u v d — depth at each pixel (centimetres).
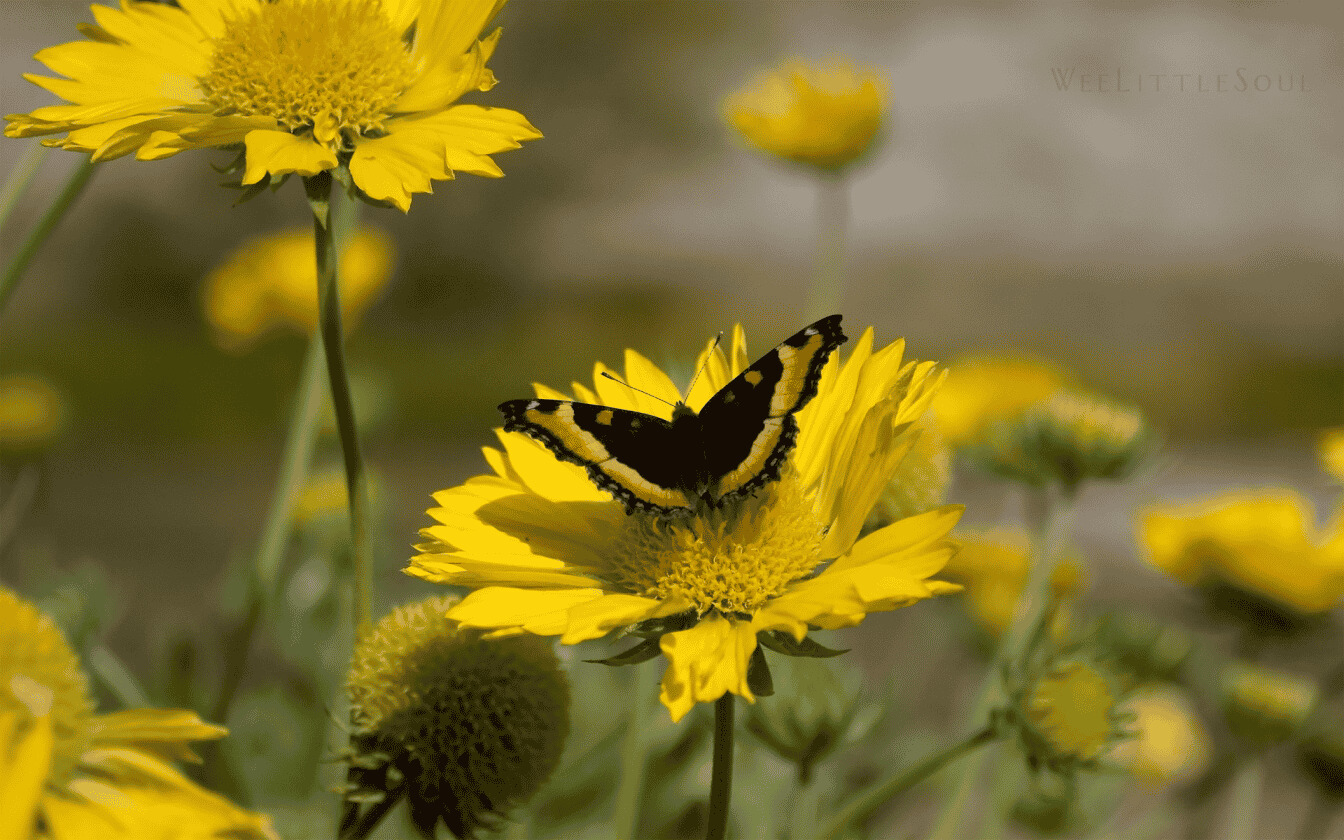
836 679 77
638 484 74
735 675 70
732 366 77
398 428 298
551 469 75
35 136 73
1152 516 84
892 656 119
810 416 75
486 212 524
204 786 77
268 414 284
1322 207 492
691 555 73
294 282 117
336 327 72
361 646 73
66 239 479
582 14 543
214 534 190
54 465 244
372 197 72
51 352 383
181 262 473
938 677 119
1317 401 318
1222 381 342
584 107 548
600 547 74
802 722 77
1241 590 83
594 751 84
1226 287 432
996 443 85
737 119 105
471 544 74
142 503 216
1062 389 98
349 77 74
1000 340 407
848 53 576
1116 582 137
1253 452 258
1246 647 84
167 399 310
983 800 103
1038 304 441
